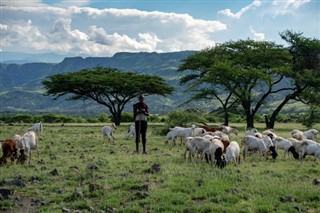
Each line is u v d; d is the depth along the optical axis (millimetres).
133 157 17234
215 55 52906
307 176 12461
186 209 8836
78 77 55312
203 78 47719
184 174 12742
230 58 52250
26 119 66250
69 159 16766
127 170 13672
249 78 45406
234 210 8688
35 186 11320
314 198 9641
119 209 8945
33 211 9203
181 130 22656
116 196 10023
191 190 10461
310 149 16203
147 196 10023
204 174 12578
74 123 62000
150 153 19109
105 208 9141
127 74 61156
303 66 51344
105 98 60719
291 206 8867
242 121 67625
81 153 19188
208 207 8883
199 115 36562
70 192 10594
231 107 48344
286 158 17812
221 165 14172
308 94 45875
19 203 9812
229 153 14922
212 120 60594
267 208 8711
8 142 15469
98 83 54250
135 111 19281
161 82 60156
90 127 46031
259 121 67875
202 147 15461
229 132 27656
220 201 9539
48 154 18781
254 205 9000
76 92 57125
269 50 49031
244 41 51000
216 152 14562
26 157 16078
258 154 18984
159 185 11188
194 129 22203
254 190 10320
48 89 57625
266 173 13164
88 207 9211
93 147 22109
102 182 11516
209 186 10773
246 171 13344
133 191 10594
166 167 14055
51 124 55312
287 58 49031
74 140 26625
